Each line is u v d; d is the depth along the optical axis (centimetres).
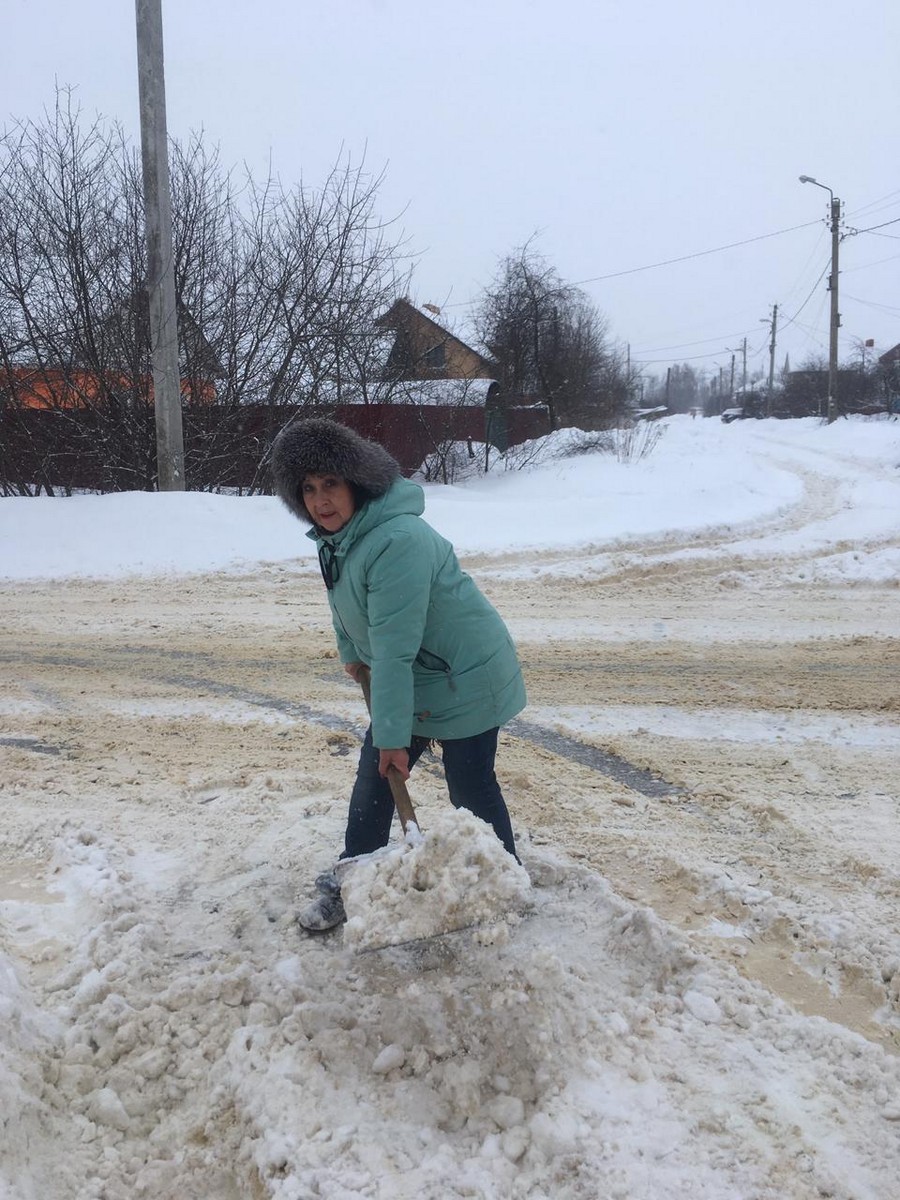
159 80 1100
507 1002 244
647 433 2673
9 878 346
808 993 277
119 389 1341
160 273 1130
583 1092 231
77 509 1075
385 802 309
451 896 247
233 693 568
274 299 1396
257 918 313
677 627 721
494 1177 210
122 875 339
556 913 307
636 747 470
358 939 247
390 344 1577
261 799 407
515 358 2603
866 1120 225
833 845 361
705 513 1221
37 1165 213
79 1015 261
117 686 584
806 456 2673
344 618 293
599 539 1037
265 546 996
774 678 587
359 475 272
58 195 1294
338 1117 225
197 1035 255
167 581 903
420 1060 240
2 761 453
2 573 934
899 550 936
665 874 343
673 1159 213
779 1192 205
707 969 279
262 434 1430
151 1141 227
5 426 1327
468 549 988
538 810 395
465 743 302
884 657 631
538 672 604
